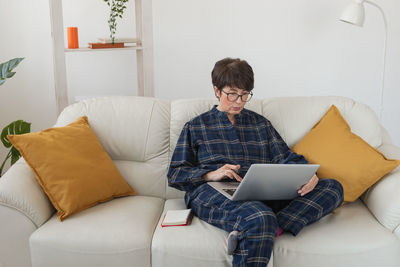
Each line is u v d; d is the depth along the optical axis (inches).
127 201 79.3
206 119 82.7
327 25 131.0
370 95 135.3
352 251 65.6
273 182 66.2
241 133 82.5
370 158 77.4
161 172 85.3
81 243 67.0
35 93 129.6
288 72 134.7
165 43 132.3
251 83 78.2
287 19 131.0
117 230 68.6
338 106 89.2
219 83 78.6
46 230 69.0
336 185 72.9
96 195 76.1
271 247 63.1
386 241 66.7
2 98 128.2
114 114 87.1
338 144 80.6
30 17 124.6
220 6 130.1
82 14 127.3
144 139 86.0
